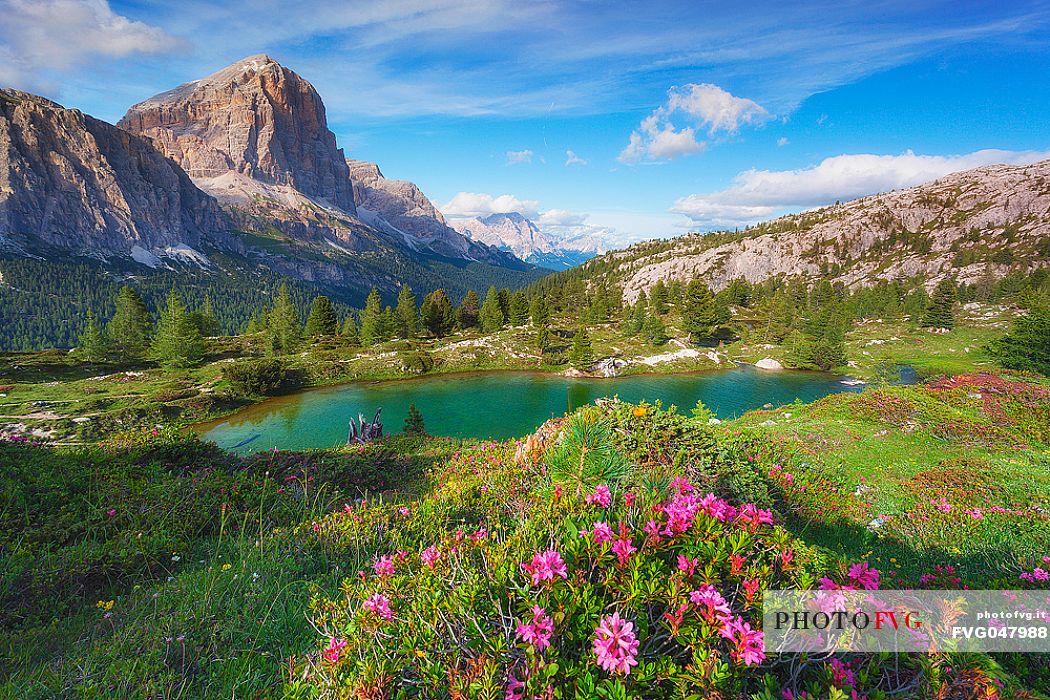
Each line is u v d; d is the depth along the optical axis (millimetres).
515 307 112500
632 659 2811
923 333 93875
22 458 11398
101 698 4285
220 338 104062
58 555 7371
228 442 40188
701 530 3660
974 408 19703
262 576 6875
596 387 64188
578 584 3396
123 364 77562
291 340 87625
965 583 5438
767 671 3256
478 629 3236
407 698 3217
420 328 105125
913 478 13109
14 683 4512
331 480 13805
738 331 102500
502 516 8766
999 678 3139
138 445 13656
